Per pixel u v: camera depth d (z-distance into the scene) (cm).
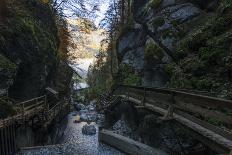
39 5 3083
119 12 3991
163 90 1196
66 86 4212
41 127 2336
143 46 2359
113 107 2361
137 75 2305
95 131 2567
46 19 3181
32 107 2322
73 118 3744
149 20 2341
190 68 1579
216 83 1334
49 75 2972
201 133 866
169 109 1107
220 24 1583
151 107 1368
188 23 2042
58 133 2792
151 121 1570
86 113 4006
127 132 1941
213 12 1977
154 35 2180
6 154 1587
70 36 4322
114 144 1683
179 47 1864
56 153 1655
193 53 1708
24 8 2725
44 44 2730
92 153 1616
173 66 1805
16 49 2230
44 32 2895
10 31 2202
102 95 4025
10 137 1673
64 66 4325
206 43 1591
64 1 3906
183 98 1017
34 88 2508
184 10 2111
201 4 2086
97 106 4184
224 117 749
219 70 1379
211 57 1467
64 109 3759
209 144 832
